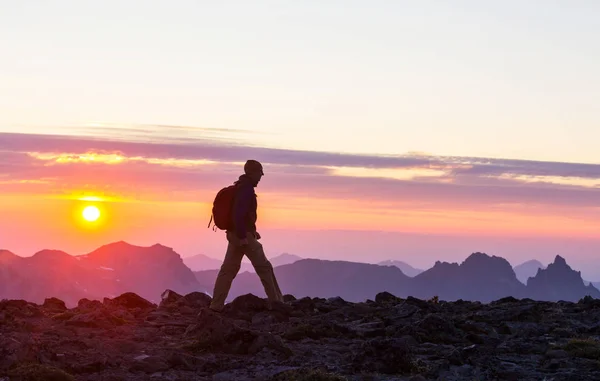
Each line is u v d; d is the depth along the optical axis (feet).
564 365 36.40
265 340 38.91
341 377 32.27
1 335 37.06
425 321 44.45
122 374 33.50
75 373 33.37
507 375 34.01
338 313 52.37
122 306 57.16
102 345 38.81
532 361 38.22
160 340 42.29
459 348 39.32
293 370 33.45
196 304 56.49
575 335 45.14
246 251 52.47
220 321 40.34
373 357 35.19
